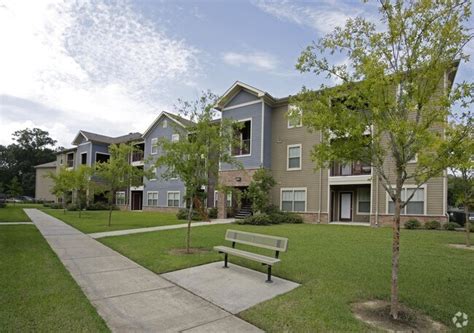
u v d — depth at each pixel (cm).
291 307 435
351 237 1124
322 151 461
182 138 920
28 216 2128
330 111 445
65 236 1152
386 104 412
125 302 466
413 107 404
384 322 389
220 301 471
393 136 423
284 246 587
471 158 382
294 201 1945
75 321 381
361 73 433
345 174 1831
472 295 488
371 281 557
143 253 812
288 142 1998
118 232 1273
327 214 1806
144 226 1526
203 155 896
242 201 2106
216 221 1861
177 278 592
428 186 1514
